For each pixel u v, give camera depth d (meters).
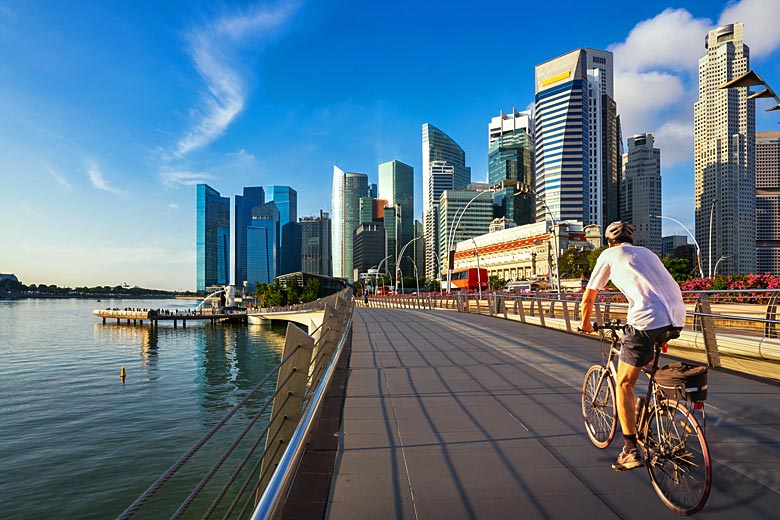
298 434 3.34
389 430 5.20
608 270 3.81
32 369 48.34
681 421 3.18
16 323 120.19
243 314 120.31
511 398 6.63
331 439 4.89
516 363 9.67
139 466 20.00
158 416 28.69
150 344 74.12
